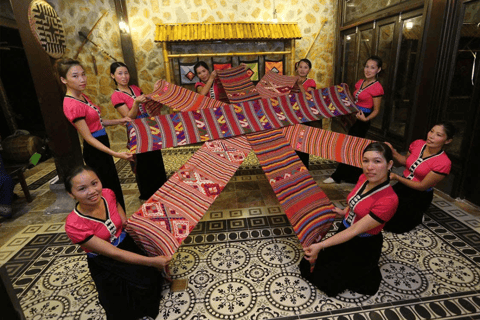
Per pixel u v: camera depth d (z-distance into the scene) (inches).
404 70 161.9
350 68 221.0
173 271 91.9
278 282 85.9
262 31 213.2
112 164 109.7
